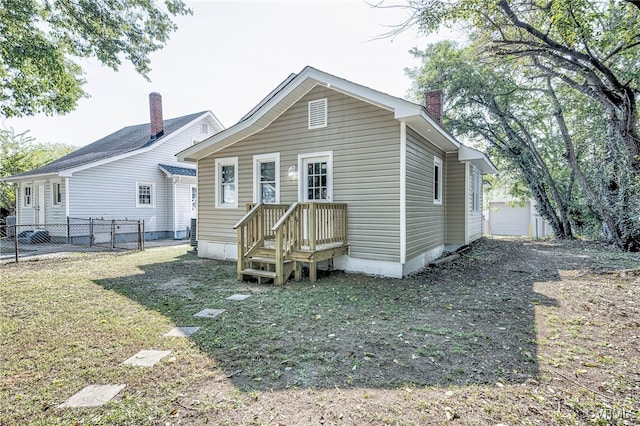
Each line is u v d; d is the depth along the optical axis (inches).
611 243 428.1
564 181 598.2
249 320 157.1
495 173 568.1
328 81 260.5
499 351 120.7
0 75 370.3
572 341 128.7
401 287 222.1
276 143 310.7
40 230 529.0
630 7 225.8
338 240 260.8
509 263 307.0
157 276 262.2
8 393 94.7
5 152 764.0
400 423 80.1
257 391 95.1
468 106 606.2
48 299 192.5
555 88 507.8
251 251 251.3
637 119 299.0
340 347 125.5
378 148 256.8
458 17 235.5
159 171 616.1
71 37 383.2
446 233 391.5
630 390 93.9
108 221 518.6
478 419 81.4
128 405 88.7
